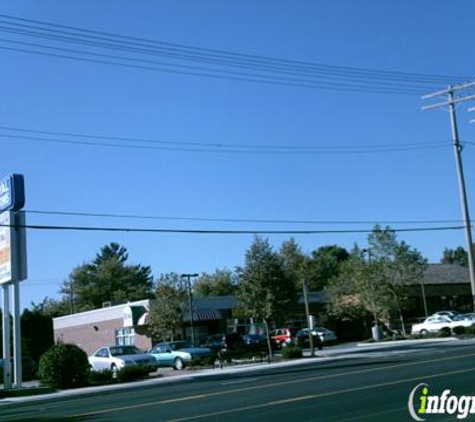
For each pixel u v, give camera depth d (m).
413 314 61.69
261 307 36.53
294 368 28.11
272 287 36.75
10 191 28.92
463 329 43.88
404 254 48.66
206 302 53.22
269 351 35.91
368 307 49.28
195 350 34.50
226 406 14.80
